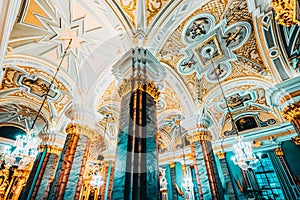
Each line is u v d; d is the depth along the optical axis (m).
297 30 4.57
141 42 4.33
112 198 2.29
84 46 5.63
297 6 1.97
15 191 9.84
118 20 4.47
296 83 5.09
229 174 9.40
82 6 4.62
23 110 9.48
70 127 5.75
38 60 5.92
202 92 6.91
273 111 9.03
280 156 9.14
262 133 9.83
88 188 10.83
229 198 8.75
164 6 4.50
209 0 4.48
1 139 11.52
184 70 6.47
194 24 5.02
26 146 6.38
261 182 9.43
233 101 8.77
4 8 2.27
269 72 5.60
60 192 4.82
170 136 11.84
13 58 5.40
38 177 7.16
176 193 10.65
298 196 8.08
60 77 6.38
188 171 11.02
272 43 5.15
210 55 6.04
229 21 4.99
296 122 4.97
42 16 4.96
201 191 5.35
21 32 5.10
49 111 8.17
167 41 5.26
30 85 7.14
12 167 11.37
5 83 6.91
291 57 5.04
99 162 10.56
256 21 4.94
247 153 6.02
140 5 4.43
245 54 5.83
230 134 10.59
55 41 5.61
